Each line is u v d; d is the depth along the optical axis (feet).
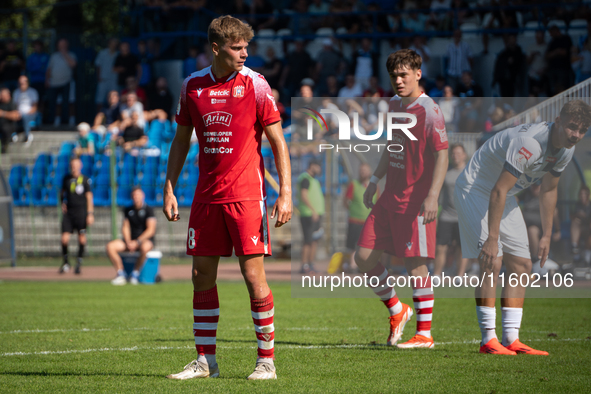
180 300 118.73
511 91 211.41
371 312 104.53
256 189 52.49
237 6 260.42
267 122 52.44
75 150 214.07
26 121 253.44
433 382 52.37
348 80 215.51
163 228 211.00
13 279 159.63
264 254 53.06
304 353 66.85
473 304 117.29
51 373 56.39
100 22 389.39
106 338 77.20
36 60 268.62
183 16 256.11
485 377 54.49
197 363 54.39
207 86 52.16
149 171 213.05
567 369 58.18
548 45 211.00
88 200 172.96
